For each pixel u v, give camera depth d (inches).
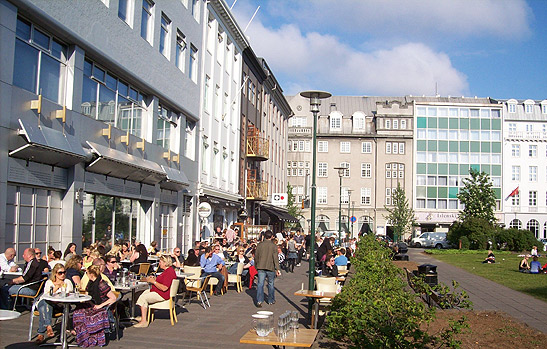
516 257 1745.8
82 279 434.6
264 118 1990.7
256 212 1835.6
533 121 3228.3
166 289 462.6
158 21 923.4
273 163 2229.3
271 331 331.9
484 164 3152.1
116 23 754.2
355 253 814.5
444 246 2733.8
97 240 741.3
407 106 3159.5
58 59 630.5
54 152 574.6
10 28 525.3
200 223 1205.1
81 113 671.8
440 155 3144.7
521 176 3186.5
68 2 623.8
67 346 371.2
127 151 806.5
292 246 1124.5
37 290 465.4
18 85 556.1
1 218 517.3
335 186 3132.4
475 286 866.8
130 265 668.7
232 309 569.3
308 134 3171.8
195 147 1158.3
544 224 3149.6
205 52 1216.8
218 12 1309.1
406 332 274.4
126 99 829.2
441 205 3122.5
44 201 608.7
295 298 676.7
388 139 3137.3
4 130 518.6
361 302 300.2
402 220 2755.9
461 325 303.9
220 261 693.9
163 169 932.6
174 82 1007.6
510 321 511.5
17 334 404.2
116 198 802.2
